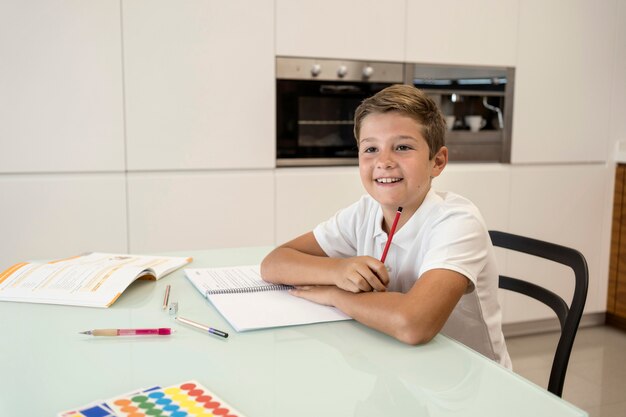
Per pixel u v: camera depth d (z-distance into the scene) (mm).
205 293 1138
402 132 1108
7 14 2172
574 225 3223
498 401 705
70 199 2328
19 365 799
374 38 2711
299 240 1392
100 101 2318
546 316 3203
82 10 2256
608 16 3139
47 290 1127
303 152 2695
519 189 3064
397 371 793
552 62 3061
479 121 2975
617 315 3326
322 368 799
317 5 2600
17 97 2217
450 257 1044
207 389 706
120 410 643
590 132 3193
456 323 1202
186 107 2443
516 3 2947
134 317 1013
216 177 2516
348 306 999
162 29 2373
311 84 2648
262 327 955
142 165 2406
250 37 2502
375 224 1263
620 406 2350
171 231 2477
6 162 2230
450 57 2861
